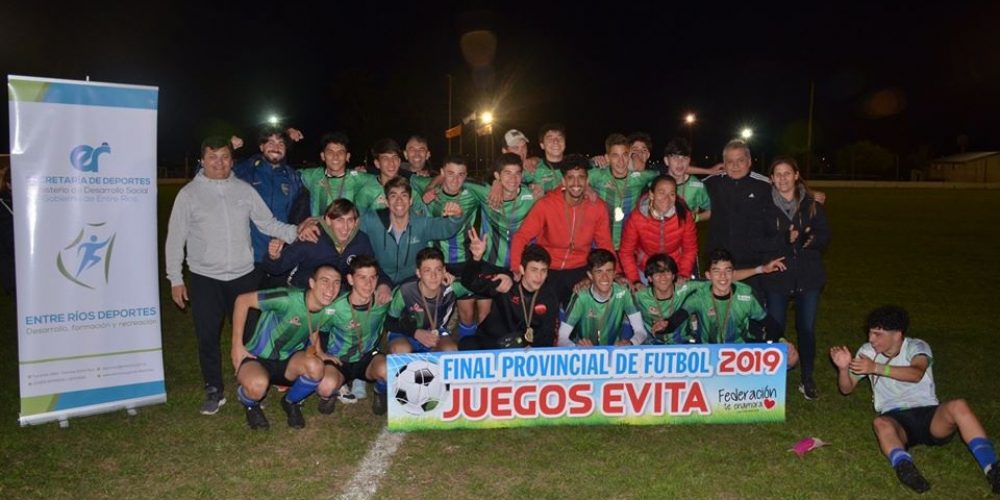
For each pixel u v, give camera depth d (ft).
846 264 44.93
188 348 24.20
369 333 18.22
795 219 19.65
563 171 19.95
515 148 24.14
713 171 24.31
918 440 15.69
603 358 17.19
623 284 19.42
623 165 21.89
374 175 22.88
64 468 15.07
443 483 14.52
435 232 19.98
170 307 30.50
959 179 195.31
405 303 18.95
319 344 18.13
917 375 15.58
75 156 16.79
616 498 13.97
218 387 18.28
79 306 17.25
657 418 17.46
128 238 17.67
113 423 17.42
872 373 15.75
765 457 15.83
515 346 19.04
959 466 15.44
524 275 18.90
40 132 16.40
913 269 42.91
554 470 15.11
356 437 16.76
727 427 17.47
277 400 19.15
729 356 17.43
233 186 18.53
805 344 19.76
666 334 19.95
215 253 18.24
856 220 75.82
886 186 164.66
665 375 17.35
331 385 17.61
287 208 21.31
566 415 17.31
